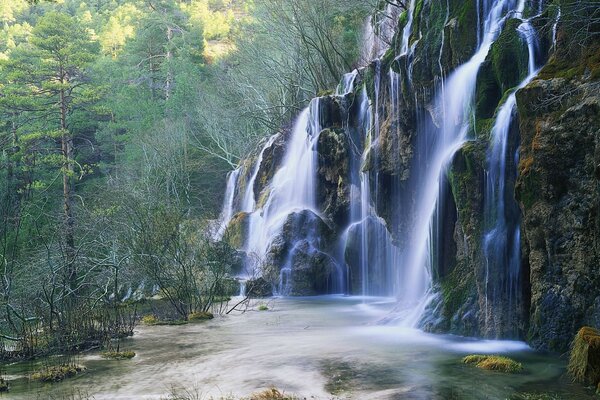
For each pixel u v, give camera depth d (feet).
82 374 33.50
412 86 53.78
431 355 35.22
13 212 83.25
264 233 91.15
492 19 47.75
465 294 42.11
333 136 80.12
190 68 197.36
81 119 157.58
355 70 89.56
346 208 81.00
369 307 62.13
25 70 116.88
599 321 32.07
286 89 135.23
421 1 57.16
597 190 32.19
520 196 36.45
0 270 53.62
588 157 33.30
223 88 164.86
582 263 33.35
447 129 49.19
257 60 147.54
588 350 28.02
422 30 55.77
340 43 118.83
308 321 52.47
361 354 36.24
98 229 73.92
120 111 170.19
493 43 44.57
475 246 40.70
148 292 69.46
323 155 82.17
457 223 44.32
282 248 80.53
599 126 32.53
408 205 55.01
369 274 72.38
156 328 50.42
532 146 35.68
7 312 44.65
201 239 71.61
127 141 167.73
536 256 35.78
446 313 42.68
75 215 87.81
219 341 43.21
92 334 44.55
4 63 114.73
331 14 122.01
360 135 76.18
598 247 32.22
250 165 123.95
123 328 47.70
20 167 111.86
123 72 193.16
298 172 91.81
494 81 44.50
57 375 32.65
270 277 79.56
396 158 56.08
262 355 37.24
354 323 50.42
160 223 65.26
